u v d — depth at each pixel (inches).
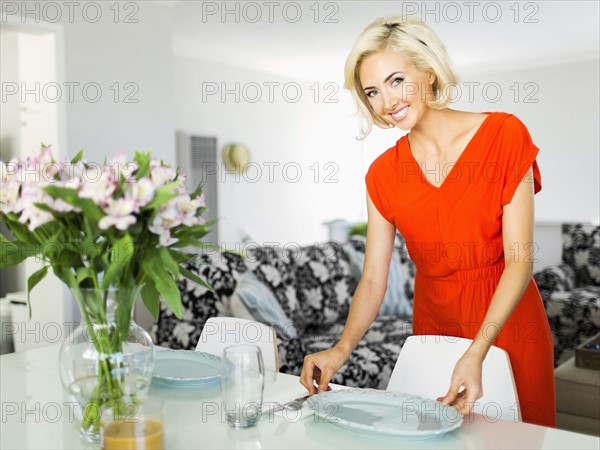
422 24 61.7
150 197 42.3
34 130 164.9
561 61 275.4
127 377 45.8
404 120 63.8
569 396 124.9
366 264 71.8
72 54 162.4
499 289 61.7
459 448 45.8
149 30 183.0
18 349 169.6
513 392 59.2
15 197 44.3
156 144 185.6
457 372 53.5
